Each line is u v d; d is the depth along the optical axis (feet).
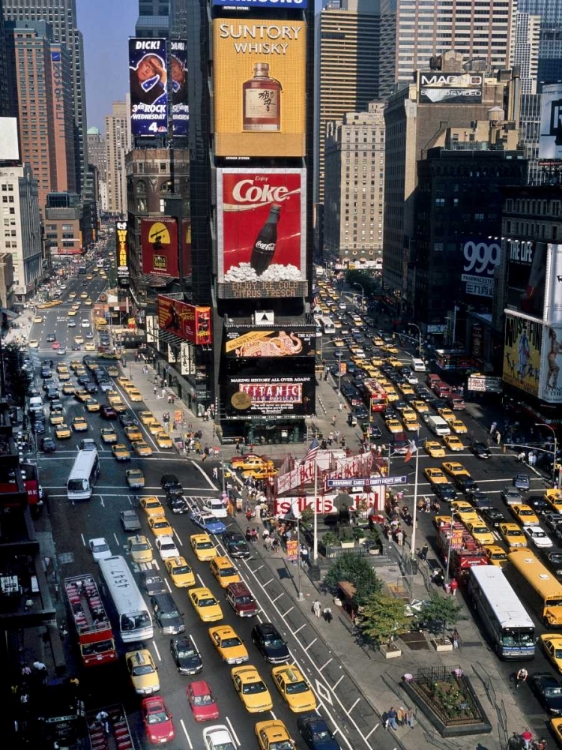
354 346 632.79
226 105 413.80
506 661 231.09
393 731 200.75
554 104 449.48
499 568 260.83
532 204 464.24
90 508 331.98
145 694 210.38
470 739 198.29
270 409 416.67
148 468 381.19
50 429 436.76
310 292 441.27
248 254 421.59
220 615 248.11
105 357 606.55
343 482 294.87
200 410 458.91
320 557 289.94
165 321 510.58
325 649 236.02
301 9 414.62
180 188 578.66
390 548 297.33
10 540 183.73
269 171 415.64
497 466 384.68
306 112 422.82
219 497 345.31
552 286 412.98
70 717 194.59
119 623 239.50
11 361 533.96
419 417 460.14
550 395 416.67
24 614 159.74
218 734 190.60
